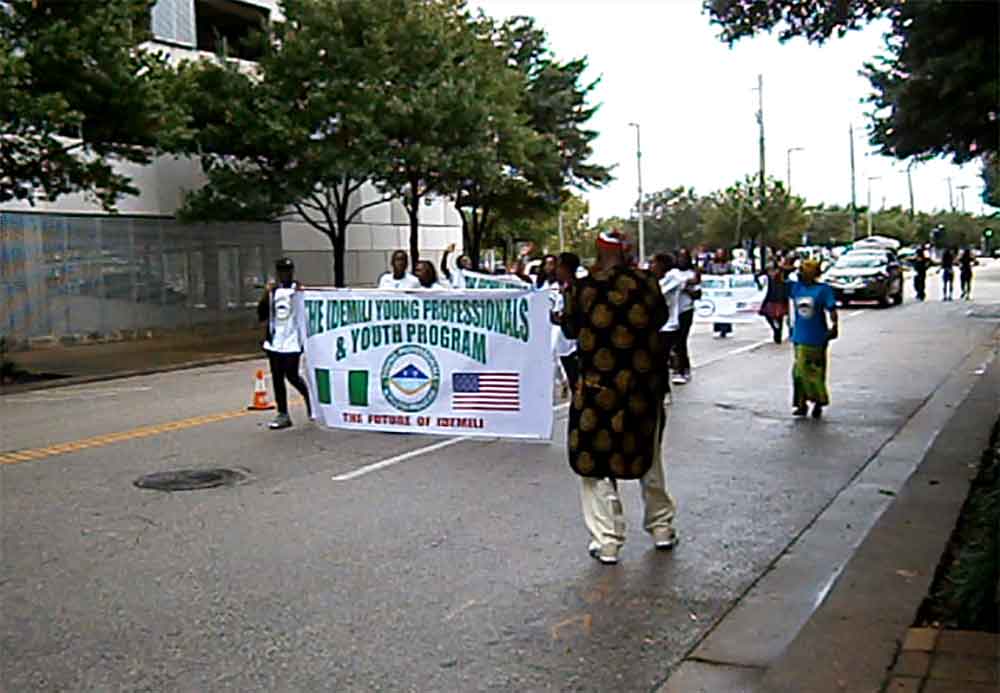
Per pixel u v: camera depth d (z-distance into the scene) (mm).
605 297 6512
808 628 5273
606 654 5246
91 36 17953
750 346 21188
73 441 11227
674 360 15383
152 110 18750
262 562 6750
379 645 5367
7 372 18406
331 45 24234
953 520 7270
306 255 32281
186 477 9242
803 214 66562
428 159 24453
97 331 25734
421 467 9586
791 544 7121
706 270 32375
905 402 13328
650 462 6625
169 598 6078
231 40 31406
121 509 8133
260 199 24656
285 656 5230
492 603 5977
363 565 6680
